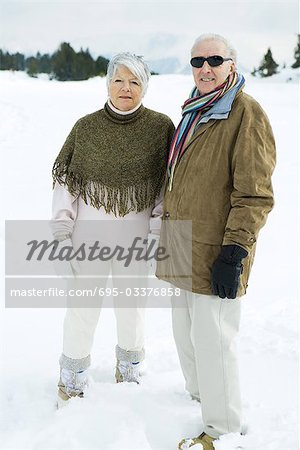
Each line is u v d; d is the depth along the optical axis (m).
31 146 9.39
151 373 2.82
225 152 2.06
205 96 2.13
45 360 2.97
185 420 2.39
